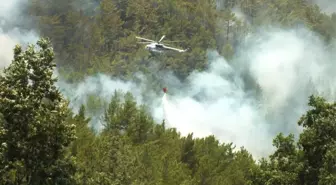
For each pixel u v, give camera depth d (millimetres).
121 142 58281
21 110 41656
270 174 55062
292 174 53594
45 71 43656
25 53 43844
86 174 51875
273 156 56875
